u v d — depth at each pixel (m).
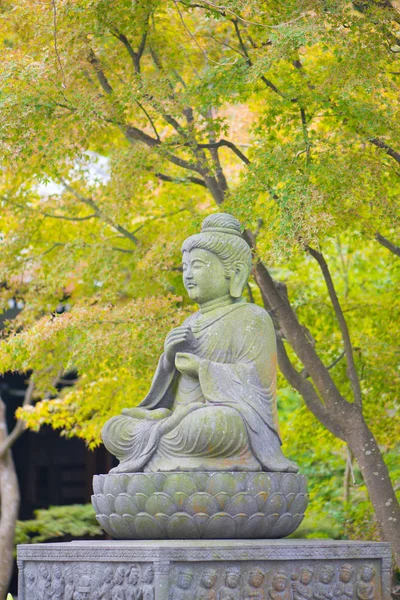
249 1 10.96
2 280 15.15
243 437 8.18
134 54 12.69
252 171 11.38
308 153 11.34
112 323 13.38
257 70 10.86
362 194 11.32
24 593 8.47
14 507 17.50
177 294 14.59
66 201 15.41
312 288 16.02
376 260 16.61
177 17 13.57
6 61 11.69
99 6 11.59
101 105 11.93
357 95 12.58
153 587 7.35
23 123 11.48
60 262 14.79
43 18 11.84
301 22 10.77
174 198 15.14
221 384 8.48
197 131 12.54
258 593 7.72
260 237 12.35
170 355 8.80
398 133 11.33
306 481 8.59
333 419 12.90
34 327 13.38
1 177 15.34
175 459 8.16
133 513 8.04
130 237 14.70
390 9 11.10
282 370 13.20
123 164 12.95
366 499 16.45
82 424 15.86
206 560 7.50
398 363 14.42
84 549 7.93
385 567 8.41
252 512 7.99
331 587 8.12
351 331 15.49
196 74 13.33
